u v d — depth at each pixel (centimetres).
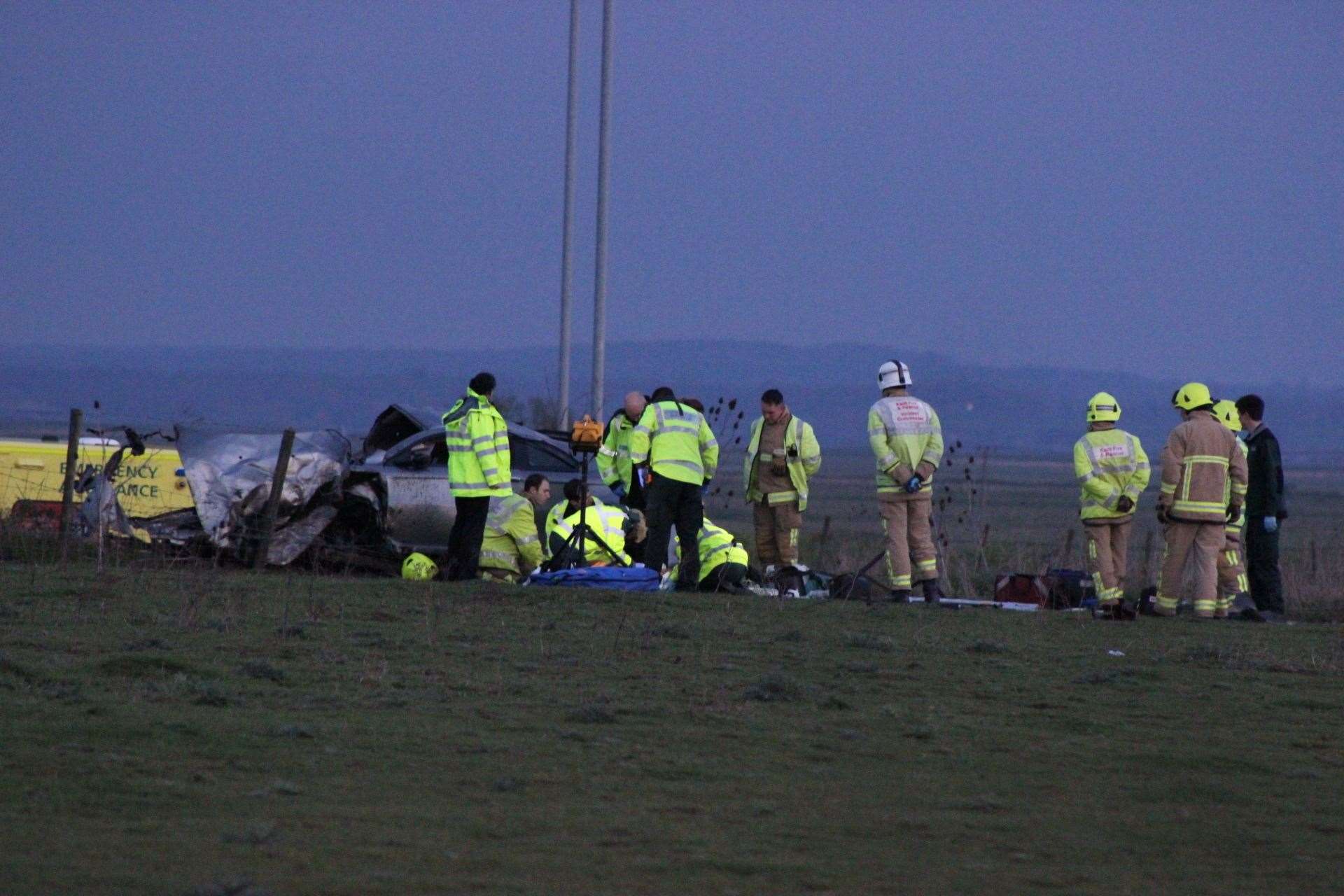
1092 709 3366
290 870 1853
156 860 1875
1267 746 3002
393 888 1797
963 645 4378
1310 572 7831
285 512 6325
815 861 2028
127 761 2434
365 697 3122
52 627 3941
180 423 6712
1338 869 2100
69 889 1725
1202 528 5625
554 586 5519
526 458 7012
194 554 6178
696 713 3094
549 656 3812
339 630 4119
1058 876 2012
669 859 2002
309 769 2445
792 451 6216
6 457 7131
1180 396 5709
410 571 6066
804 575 6184
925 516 5838
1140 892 1948
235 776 2375
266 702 3014
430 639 4009
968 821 2305
